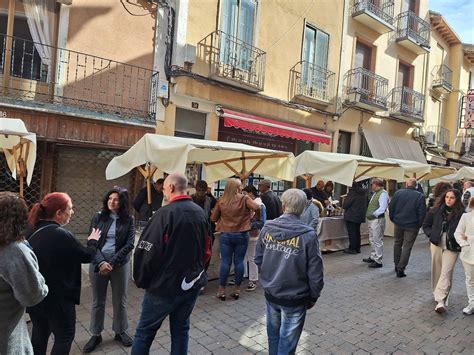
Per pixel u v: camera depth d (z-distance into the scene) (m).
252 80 10.34
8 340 2.04
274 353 3.10
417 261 8.00
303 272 2.96
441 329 4.45
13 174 5.66
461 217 4.89
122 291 3.70
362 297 5.46
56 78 7.43
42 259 2.66
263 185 6.61
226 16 9.88
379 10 14.03
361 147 14.32
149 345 2.92
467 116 17.77
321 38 12.51
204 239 3.08
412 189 6.67
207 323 4.35
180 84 9.04
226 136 10.27
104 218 3.74
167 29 8.77
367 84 14.17
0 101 6.61
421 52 16.61
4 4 7.05
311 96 11.97
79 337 3.86
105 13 7.97
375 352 3.81
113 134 7.84
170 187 3.03
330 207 9.23
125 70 8.24
